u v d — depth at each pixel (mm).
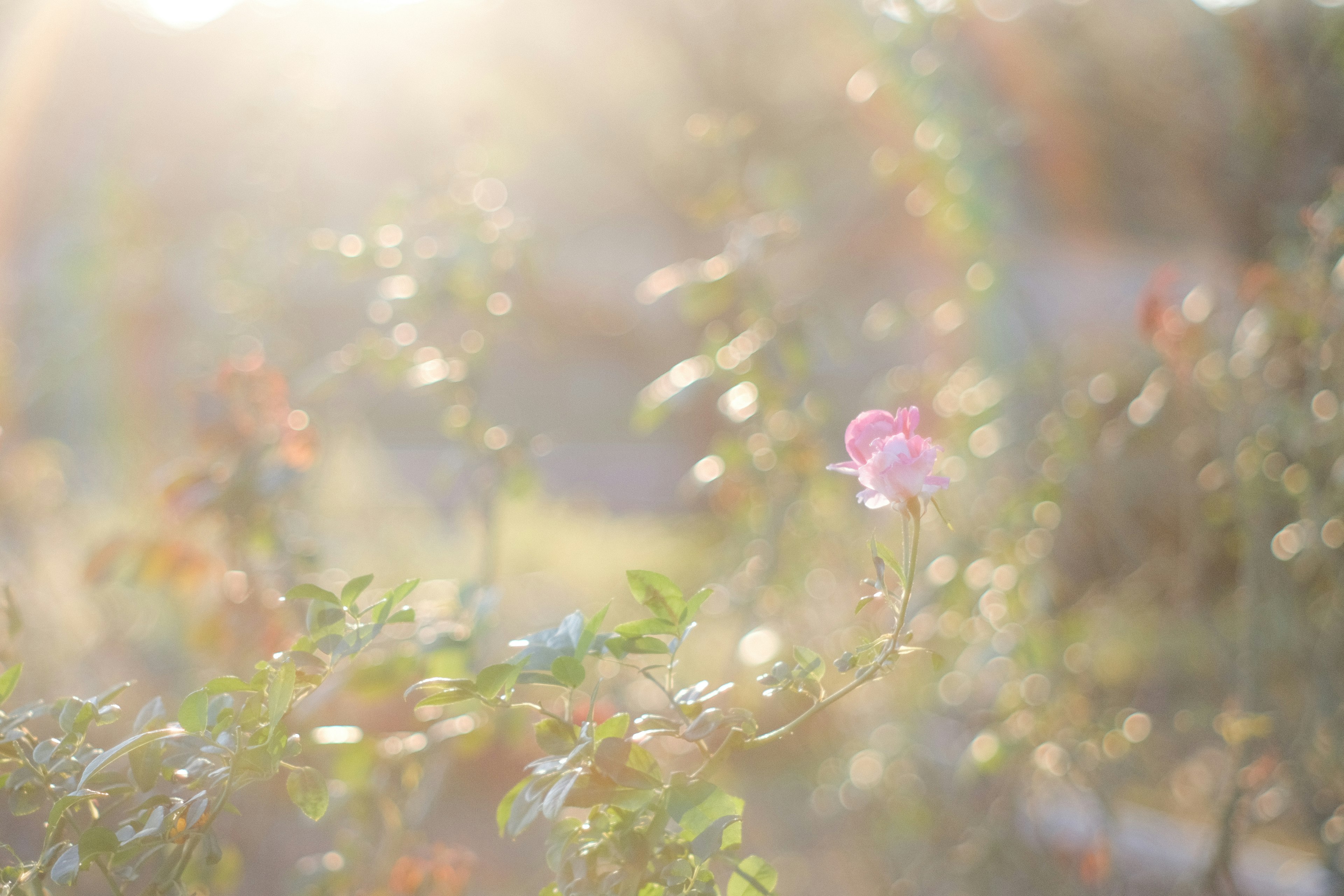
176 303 3475
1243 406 1913
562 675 1442
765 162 2473
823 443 2230
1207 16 2816
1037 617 2131
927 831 2312
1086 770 2061
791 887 2412
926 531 2404
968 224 2359
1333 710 1929
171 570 1889
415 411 8562
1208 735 2590
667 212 4781
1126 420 2209
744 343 2156
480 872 2025
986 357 2473
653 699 2238
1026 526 2143
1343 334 1864
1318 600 2061
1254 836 2475
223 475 1863
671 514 5414
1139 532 2535
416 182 2318
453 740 1729
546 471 8562
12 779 1470
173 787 1529
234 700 1495
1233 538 2166
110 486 3400
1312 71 2443
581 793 1428
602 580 3820
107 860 1479
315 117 2672
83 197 3246
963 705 2396
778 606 2342
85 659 2432
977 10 2502
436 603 1775
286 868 2043
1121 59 3066
